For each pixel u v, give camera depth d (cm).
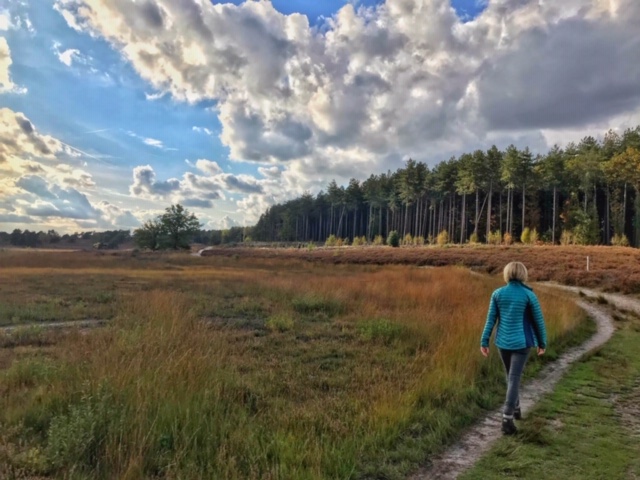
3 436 349
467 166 7212
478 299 1273
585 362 721
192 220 7931
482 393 526
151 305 1030
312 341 823
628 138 7444
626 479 330
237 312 1179
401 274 2209
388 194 9450
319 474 311
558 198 7650
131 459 311
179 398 421
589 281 2212
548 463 356
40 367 541
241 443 362
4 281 1831
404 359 675
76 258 4062
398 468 341
